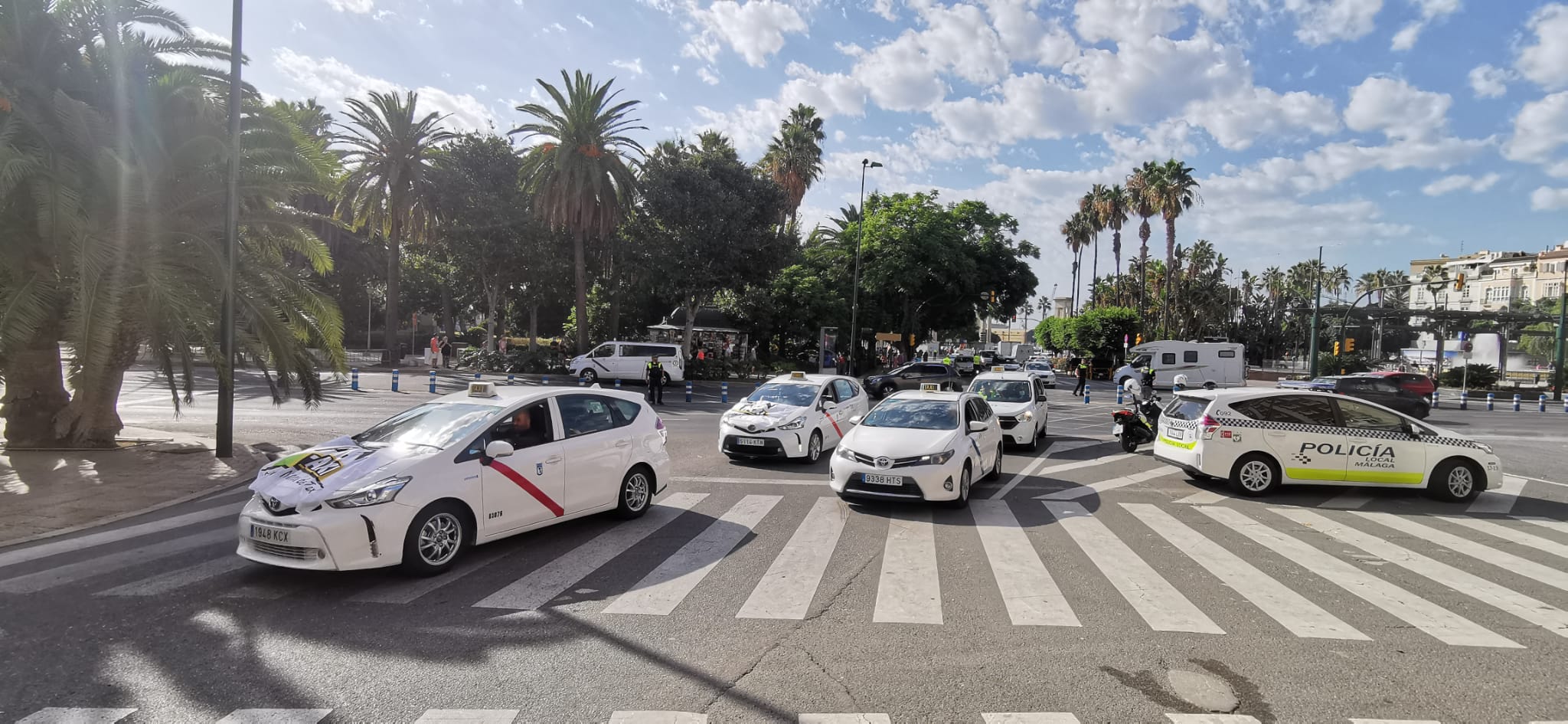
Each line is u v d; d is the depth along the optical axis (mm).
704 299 40031
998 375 16047
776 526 7789
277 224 12234
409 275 51344
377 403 19562
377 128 32656
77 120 9945
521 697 3838
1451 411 28078
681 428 16875
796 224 52344
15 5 10398
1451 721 3727
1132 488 10398
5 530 6945
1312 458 9680
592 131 32312
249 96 12422
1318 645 4684
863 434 9133
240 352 11656
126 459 10594
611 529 7512
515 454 6586
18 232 10125
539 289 39031
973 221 54000
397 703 3760
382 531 5520
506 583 5723
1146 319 65438
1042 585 5875
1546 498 9922
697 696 3891
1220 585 5949
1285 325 87062
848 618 5086
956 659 4406
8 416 11281
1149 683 4125
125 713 3604
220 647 4418
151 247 10727
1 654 4262
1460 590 5883
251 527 5547
